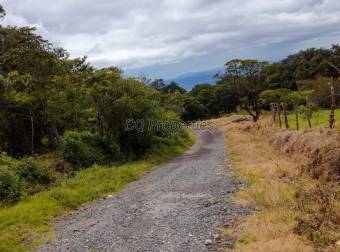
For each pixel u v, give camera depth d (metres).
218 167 20.42
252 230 9.49
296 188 12.85
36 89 26.12
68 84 27.17
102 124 28.19
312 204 10.53
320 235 8.36
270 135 27.95
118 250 9.48
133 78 29.59
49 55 29.31
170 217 11.74
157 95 32.81
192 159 26.55
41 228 12.32
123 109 27.72
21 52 28.88
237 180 16.12
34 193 16.86
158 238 9.95
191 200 13.60
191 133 53.81
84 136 25.58
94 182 18.61
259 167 18.14
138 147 29.77
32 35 31.55
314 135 18.33
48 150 28.08
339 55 87.19
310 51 98.38
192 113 104.56
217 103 105.19
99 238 10.65
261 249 8.05
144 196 15.42
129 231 10.91
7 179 16.33
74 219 13.27
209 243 9.12
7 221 12.97
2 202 15.40
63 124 28.75
